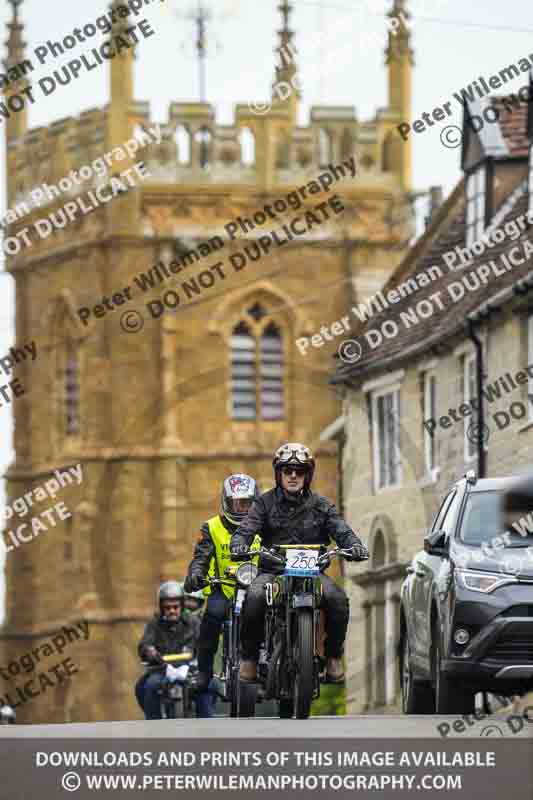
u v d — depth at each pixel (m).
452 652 67.00
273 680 61.09
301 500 61.50
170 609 87.69
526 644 66.56
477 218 148.12
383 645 164.75
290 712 63.72
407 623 75.25
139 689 87.94
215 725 57.25
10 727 59.47
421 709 74.44
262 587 60.88
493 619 66.50
